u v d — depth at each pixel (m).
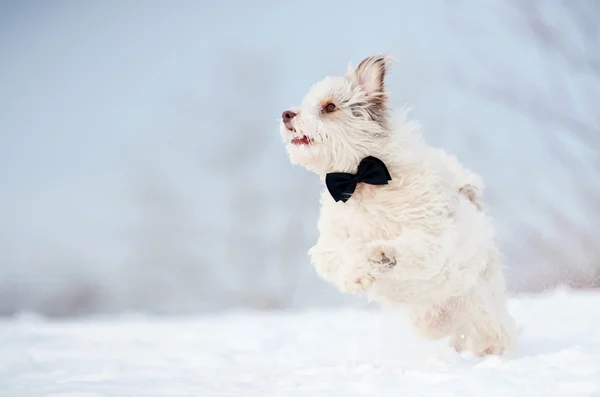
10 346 9.17
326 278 6.45
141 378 6.04
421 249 5.92
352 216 6.25
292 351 8.09
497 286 6.75
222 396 4.95
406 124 6.56
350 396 4.76
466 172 6.96
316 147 6.30
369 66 6.54
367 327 10.16
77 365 7.18
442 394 4.62
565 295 12.31
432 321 6.86
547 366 5.45
